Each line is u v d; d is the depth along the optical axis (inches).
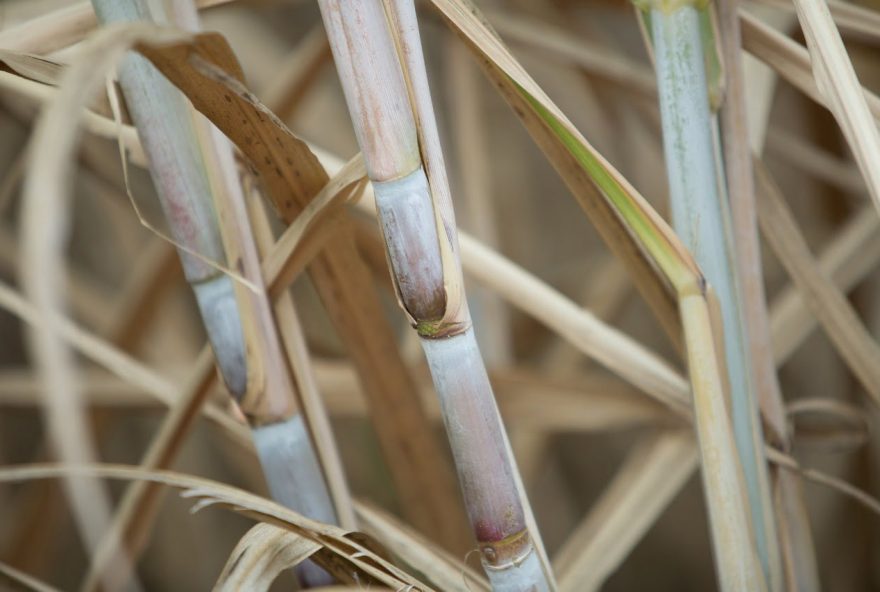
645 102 39.1
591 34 45.2
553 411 35.5
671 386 30.1
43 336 20.8
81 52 22.5
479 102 47.6
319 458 28.7
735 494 27.3
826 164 40.6
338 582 28.8
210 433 52.4
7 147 57.6
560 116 25.7
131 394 40.6
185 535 56.2
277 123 25.8
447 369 25.6
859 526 45.3
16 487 57.6
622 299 48.3
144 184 51.2
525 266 60.6
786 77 28.6
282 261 27.5
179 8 26.4
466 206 48.0
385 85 24.7
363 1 24.5
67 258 58.7
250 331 27.5
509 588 26.5
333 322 30.3
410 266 25.1
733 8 27.6
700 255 27.5
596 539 32.7
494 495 26.1
